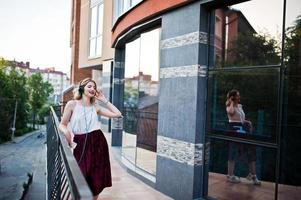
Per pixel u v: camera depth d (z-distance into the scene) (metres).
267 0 5.05
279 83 4.80
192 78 6.01
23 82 51.84
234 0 5.54
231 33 5.62
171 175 6.46
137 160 8.38
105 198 6.22
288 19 4.74
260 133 5.05
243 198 5.28
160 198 6.34
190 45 6.09
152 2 7.07
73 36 25.30
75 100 4.43
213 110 5.89
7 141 42.16
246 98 5.31
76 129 4.29
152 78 7.86
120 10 10.60
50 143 6.72
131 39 9.84
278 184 4.74
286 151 4.68
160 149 6.83
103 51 16.56
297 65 4.59
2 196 15.89
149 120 7.87
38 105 71.38
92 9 19.89
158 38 7.71
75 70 23.89
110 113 4.61
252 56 5.26
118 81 11.85
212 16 5.98
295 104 4.60
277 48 4.88
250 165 5.19
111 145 11.59
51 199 3.94
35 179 10.21
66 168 2.18
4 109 42.09
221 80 5.76
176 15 6.50
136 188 6.96
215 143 5.81
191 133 5.98
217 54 5.86
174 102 6.48
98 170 4.25
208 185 5.91
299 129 4.52
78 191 1.52
